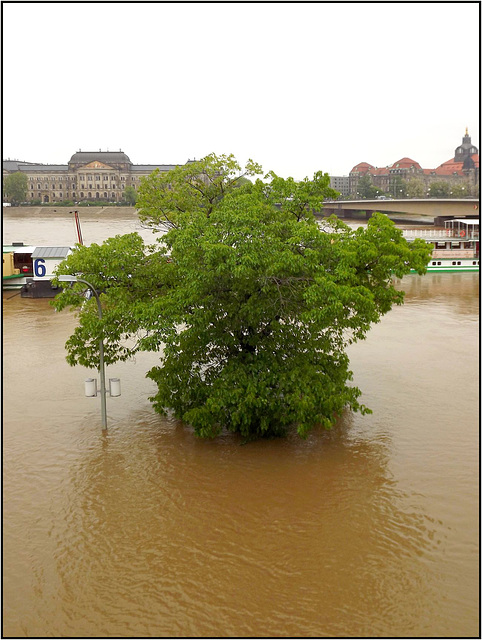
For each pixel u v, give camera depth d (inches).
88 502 835.4
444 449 999.6
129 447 1006.4
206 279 900.6
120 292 991.6
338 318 1016.2
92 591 651.5
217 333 1008.2
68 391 1291.8
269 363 992.9
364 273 995.9
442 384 1332.4
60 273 1008.9
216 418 975.0
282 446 1005.8
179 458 962.7
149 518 793.6
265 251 867.4
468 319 2106.3
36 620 608.7
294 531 759.7
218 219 928.9
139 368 1459.2
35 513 809.5
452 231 3858.3
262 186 1073.5
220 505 821.2
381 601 633.6
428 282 3149.6
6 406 1206.9
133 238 1036.5
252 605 628.7
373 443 1019.3
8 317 2161.7
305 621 605.3
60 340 1782.7
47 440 1039.6
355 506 818.8
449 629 593.9
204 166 1411.2
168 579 670.5
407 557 709.3
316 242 914.7
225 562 700.0
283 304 971.9
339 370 1051.3
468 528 770.8
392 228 1027.9
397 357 1560.0
